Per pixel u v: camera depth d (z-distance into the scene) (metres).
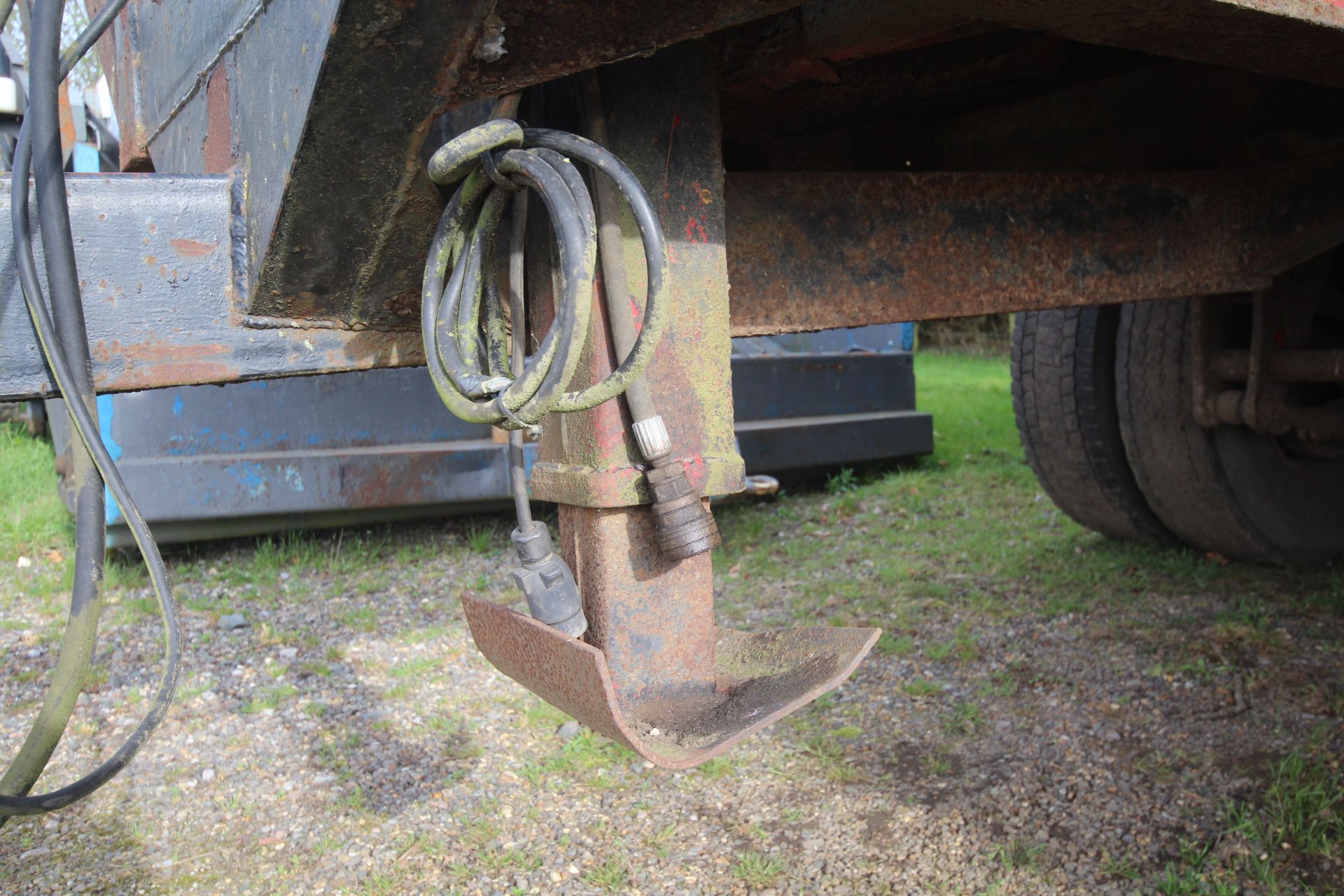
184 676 3.39
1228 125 2.49
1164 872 2.21
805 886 2.22
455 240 1.40
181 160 1.88
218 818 2.54
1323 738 2.68
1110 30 1.45
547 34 1.19
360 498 4.43
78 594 1.32
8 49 3.38
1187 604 3.74
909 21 1.63
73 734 2.99
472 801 2.61
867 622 3.82
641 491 1.47
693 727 1.46
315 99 1.20
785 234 1.90
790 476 6.16
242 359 1.51
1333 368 3.20
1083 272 2.25
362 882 2.28
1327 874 2.16
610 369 1.46
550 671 1.42
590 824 2.49
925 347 16.36
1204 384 3.53
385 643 3.71
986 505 5.57
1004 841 2.35
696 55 1.53
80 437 1.33
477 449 4.62
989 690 3.15
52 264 1.31
